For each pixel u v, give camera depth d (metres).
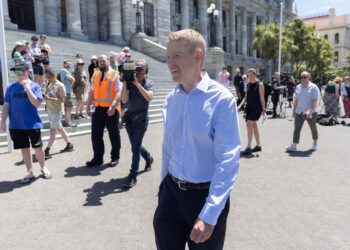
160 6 31.27
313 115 8.16
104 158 7.32
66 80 9.79
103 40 28.39
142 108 5.40
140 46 26.47
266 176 6.10
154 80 18.59
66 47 18.81
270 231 3.90
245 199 4.92
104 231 3.90
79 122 10.49
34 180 5.79
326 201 4.84
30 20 23.55
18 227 4.04
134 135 5.43
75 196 5.04
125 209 4.54
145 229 3.94
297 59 46.47
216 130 1.84
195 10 41.56
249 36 55.44
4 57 7.91
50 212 4.46
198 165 1.95
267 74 47.53
